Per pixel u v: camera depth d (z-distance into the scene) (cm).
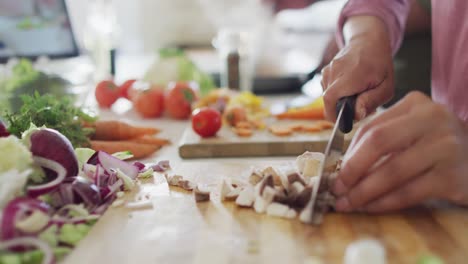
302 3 248
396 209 81
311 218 79
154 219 82
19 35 182
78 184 84
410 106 79
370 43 108
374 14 120
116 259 71
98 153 101
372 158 77
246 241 75
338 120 92
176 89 173
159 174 105
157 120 174
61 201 83
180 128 162
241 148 132
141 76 246
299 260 70
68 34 191
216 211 85
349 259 67
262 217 83
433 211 83
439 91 134
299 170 98
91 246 74
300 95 215
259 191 86
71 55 193
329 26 328
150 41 328
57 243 75
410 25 171
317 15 347
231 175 105
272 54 246
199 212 85
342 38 131
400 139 76
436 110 76
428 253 71
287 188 87
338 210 82
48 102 121
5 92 148
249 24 248
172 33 327
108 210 86
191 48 330
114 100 189
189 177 104
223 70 213
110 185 94
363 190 79
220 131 145
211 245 74
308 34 351
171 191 95
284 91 220
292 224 80
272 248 73
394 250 72
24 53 184
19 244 68
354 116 101
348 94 100
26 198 73
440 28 127
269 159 130
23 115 106
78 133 120
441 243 74
